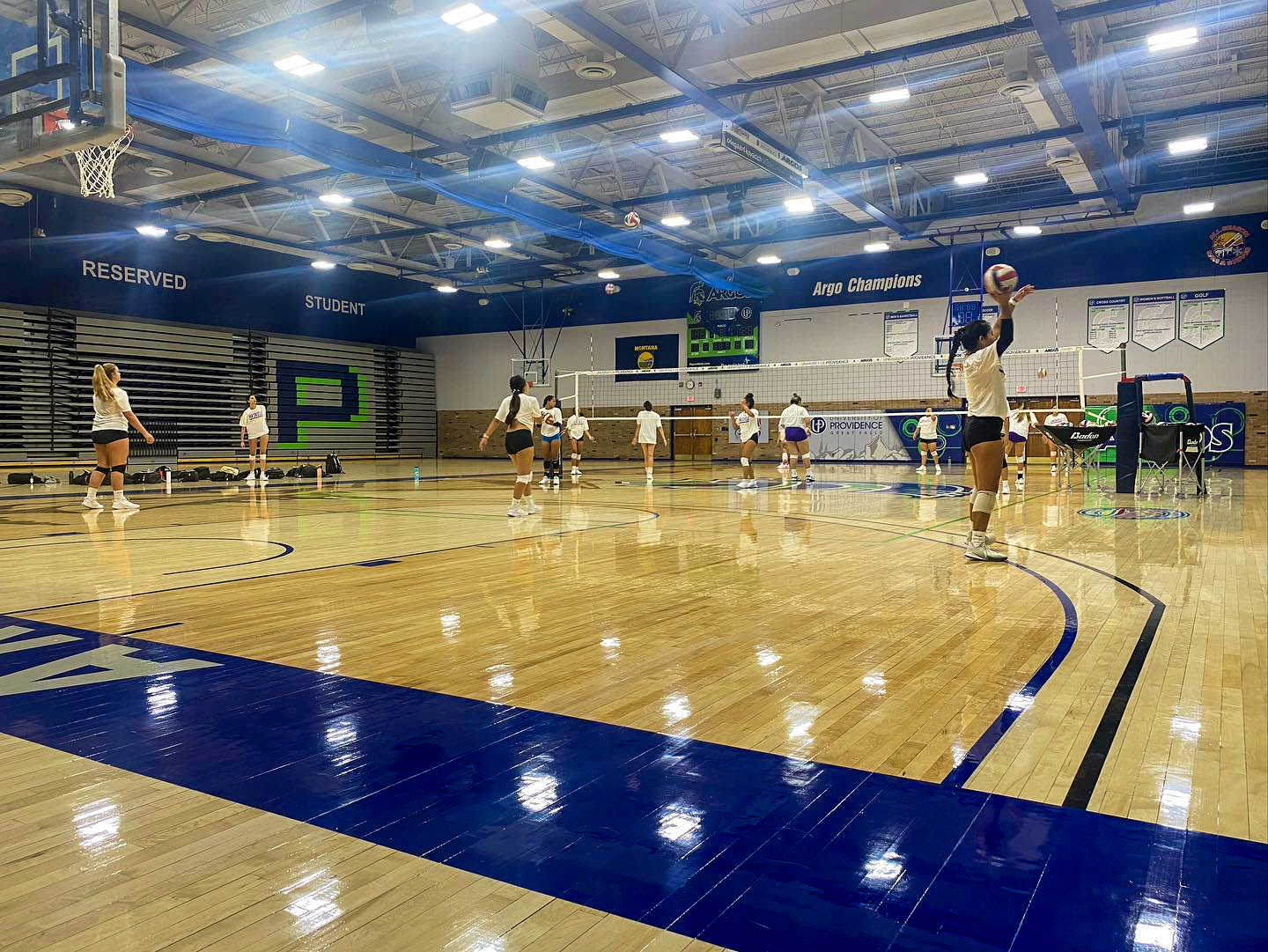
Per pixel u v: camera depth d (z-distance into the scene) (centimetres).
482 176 1571
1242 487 1345
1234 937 152
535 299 2939
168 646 371
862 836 194
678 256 2325
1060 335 2236
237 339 2503
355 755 246
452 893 170
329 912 163
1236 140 1858
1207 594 482
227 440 2473
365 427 2878
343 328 2822
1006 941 152
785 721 274
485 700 297
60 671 332
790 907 164
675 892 170
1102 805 209
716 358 2675
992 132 1797
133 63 1109
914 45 1102
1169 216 2108
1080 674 325
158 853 186
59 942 152
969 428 617
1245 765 234
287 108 1356
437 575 556
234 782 226
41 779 227
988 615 432
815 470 2039
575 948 151
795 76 1186
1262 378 2025
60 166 1831
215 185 1798
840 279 2502
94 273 2162
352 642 379
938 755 244
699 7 1130
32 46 634
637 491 1345
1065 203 1975
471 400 3070
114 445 1020
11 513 1007
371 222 2334
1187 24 1062
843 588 507
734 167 1998
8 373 1998
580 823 202
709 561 615
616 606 457
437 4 957
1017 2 987
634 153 1873
